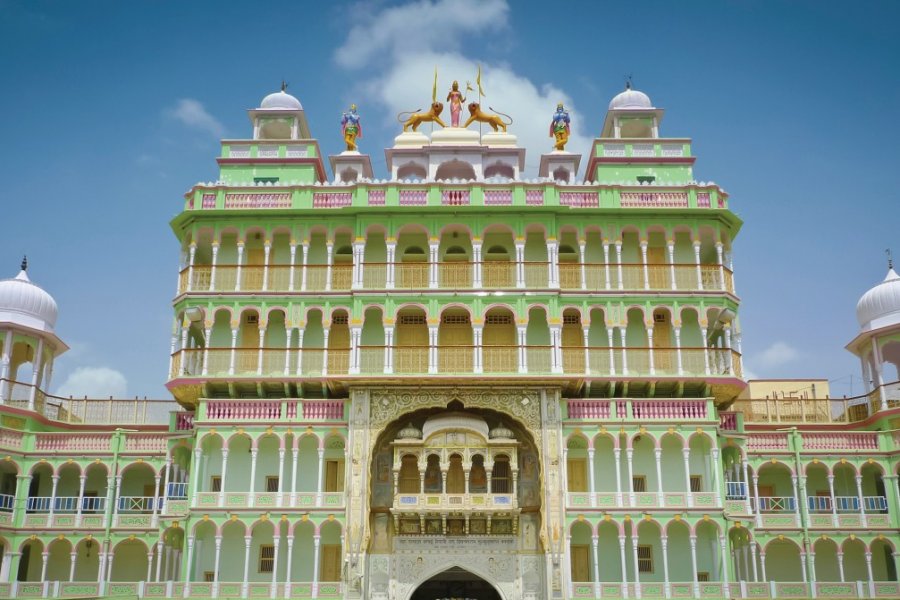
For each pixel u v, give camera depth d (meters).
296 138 59.47
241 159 56.81
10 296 54.91
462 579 50.31
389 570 46.97
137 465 51.44
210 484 49.69
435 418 48.59
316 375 49.19
